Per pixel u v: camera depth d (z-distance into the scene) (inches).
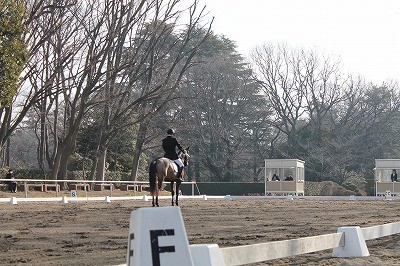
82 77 2167.8
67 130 2586.1
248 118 3506.4
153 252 326.6
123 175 2792.8
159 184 1226.6
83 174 2485.2
